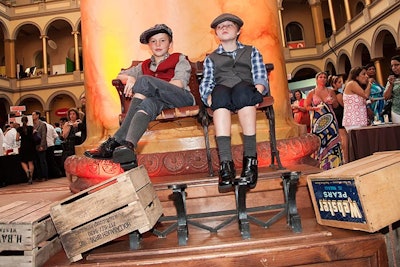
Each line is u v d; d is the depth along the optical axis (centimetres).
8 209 172
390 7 1170
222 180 165
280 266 136
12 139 718
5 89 1795
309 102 411
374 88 441
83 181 238
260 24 272
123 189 144
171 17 272
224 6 272
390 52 1650
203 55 270
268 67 224
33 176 669
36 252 144
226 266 135
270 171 191
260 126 253
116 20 274
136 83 187
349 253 137
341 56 1630
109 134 264
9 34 1881
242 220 151
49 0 1905
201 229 170
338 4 1936
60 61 2083
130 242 150
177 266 135
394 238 152
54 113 1998
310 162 247
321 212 158
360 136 338
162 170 224
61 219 144
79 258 144
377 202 139
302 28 1998
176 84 200
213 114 177
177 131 251
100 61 274
